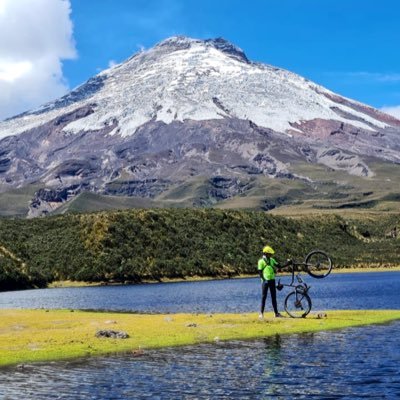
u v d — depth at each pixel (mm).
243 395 19281
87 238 167625
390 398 18562
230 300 72500
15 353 27328
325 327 34156
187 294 93000
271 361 24406
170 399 19031
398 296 71375
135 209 198625
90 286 147750
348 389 19672
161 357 26094
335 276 157125
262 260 38188
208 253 177750
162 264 164750
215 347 28312
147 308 62531
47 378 22328
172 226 185750
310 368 22812
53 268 157625
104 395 19688
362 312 41625
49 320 39844
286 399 18734
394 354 25141
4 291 135250
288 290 95625
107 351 27828
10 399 19391
